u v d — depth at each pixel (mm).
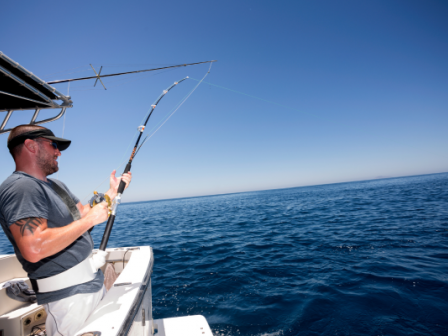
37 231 898
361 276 4418
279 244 7391
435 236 6684
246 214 17344
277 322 3254
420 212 10859
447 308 3215
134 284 1414
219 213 19922
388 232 7570
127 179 1500
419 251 5559
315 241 7344
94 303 1180
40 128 1157
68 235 959
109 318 1086
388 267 4707
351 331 2955
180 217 18969
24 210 899
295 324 3184
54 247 923
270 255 6281
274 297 3930
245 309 3629
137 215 25609
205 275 5082
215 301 3928
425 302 3395
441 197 16156
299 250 6531
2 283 1851
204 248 7559
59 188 1309
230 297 4043
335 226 9445
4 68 1280
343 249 6223
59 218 1097
